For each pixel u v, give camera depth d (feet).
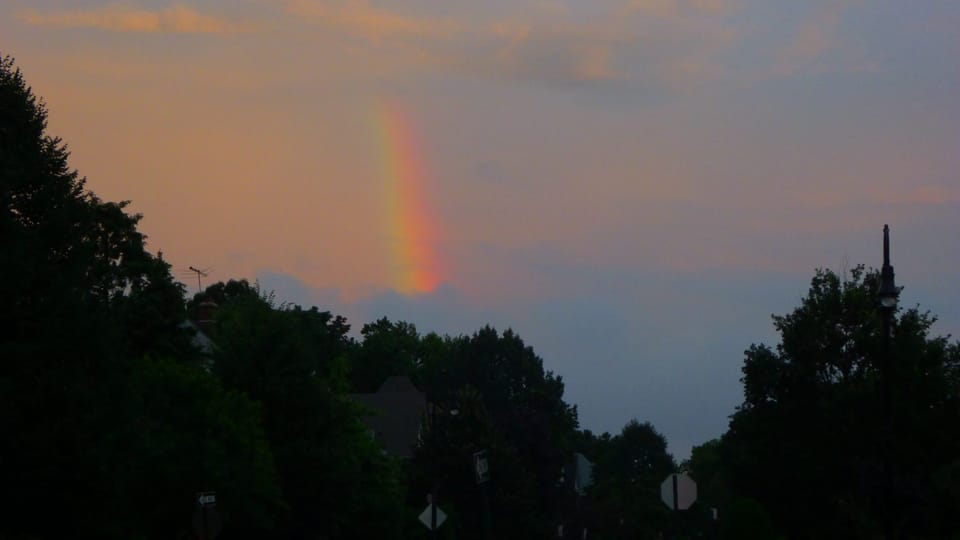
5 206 103.81
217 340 173.17
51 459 96.73
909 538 111.75
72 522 100.63
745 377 130.72
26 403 97.45
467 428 253.65
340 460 161.07
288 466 155.53
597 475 525.34
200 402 132.57
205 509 114.42
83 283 110.22
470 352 427.74
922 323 122.62
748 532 97.45
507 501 249.34
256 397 159.22
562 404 421.59
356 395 368.27
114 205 196.95
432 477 244.83
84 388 101.09
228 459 130.31
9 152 107.24
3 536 96.17
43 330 101.76
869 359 124.47
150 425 122.31
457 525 235.81
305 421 161.99
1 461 95.50
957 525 114.11
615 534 337.72
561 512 317.01
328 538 167.32
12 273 100.17
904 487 113.09
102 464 100.58
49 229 108.37
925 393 119.85
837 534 120.67
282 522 153.48
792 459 125.08
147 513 122.62
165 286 203.00
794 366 126.31
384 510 188.44
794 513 125.90
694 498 93.61
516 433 313.73
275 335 164.35
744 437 130.52
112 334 108.47
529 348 433.48
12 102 111.04
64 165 114.11
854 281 128.47
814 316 127.03
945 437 117.60
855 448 120.06
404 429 347.56
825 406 122.42
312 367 167.53
